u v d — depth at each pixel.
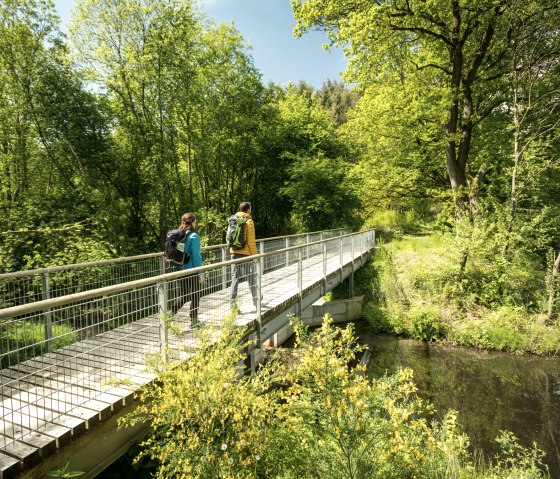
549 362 8.65
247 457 2.55
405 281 12.56
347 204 19.73
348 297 12.62
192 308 4.18
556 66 11.27
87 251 11.18
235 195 21.66
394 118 15.39
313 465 2.66
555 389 7.30
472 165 15.54
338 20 12.71
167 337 3.55
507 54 12.78
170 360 3.44
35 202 12.01
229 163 20.28
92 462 2.79
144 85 14.36
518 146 11.59
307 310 11.22
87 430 2.70
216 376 2.66
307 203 18.94
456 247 11.28
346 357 2.95
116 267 5.60
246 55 18.38
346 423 2.54
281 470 2.65
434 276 11.77
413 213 21.70
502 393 7.16
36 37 13.12
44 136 13.07
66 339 2.93
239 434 2.57
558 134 10.78
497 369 8.30
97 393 3.07
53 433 2.52
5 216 11.28
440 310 10.88
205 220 16.48
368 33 11.84
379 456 2.60
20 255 10.53
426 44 14.35
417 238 17.27
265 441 2.70
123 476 3.10
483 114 14.35
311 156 21.11
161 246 15.23
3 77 12.70
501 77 13.37
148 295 3.61
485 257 11.23
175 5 14.38
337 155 23.59
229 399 2.71
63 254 10.38
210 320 4.36
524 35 11.19
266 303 6.12
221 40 17.48
